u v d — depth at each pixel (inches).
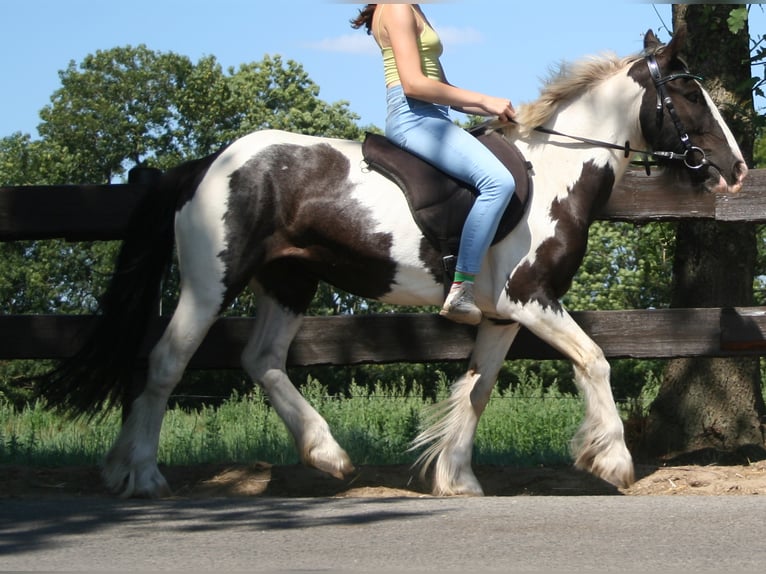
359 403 408.5
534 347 274.2
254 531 168.1
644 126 234.7
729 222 274.2
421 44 230.1
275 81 1673.2
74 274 1174.3
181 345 224.4
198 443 309.1
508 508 187.9
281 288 245.8
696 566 139.4
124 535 166.6
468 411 235.5
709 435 296.5
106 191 271.3
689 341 274.2
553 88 232.1
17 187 272.1
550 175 229.0
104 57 1886.1
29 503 204.4
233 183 223.9
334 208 225.3
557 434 335.0
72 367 229.8
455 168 221.3
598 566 140.1
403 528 168.1
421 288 228.2
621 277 772.0
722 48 305.7
